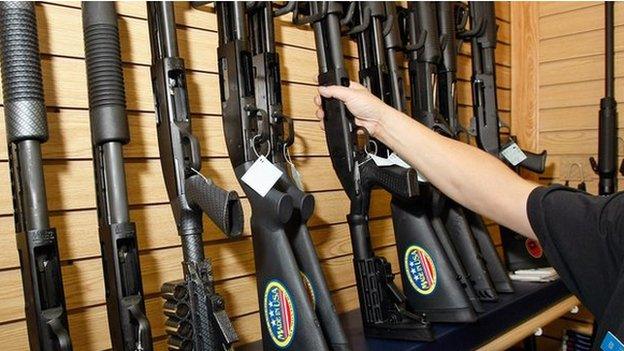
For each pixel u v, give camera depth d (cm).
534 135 204
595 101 188
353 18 130
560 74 197
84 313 102
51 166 98
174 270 114
